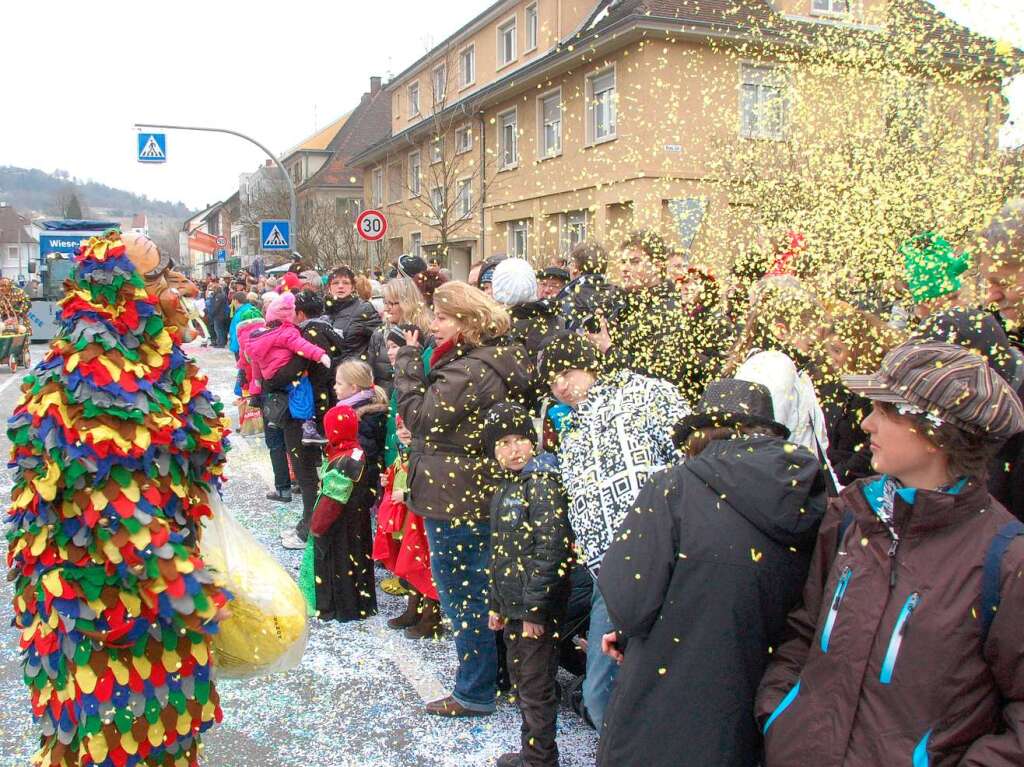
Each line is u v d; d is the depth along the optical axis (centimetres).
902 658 155
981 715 151
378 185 2511
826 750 162
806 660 181
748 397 202
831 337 188
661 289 229
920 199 168
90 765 200
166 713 206
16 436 202
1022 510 205
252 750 300
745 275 199
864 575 165
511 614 275
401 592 457
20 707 331
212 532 234
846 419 273
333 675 360
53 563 199
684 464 202
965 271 179
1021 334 203
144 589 199
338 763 291
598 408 258
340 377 459
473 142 1568
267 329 521
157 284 214
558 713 325
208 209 6438
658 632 193
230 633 230
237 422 941
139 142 1504
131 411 196
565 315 323
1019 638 145
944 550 156
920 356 159
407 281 466
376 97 3816
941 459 158
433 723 319
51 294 2159
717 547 187
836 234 175
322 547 416
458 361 312
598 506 251
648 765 192
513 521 277
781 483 186
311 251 2453
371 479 430
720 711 187
